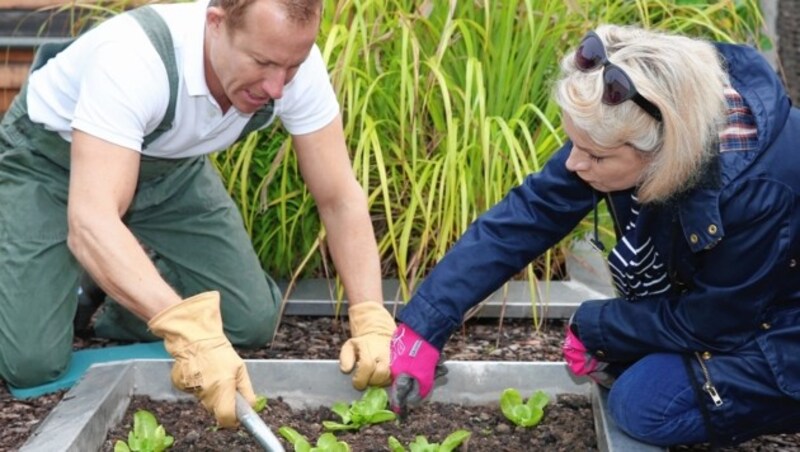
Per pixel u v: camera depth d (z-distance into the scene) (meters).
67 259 3.35
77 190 2.71
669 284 2.85
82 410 2.88
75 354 3.55
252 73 2.67
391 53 4.02
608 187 2.59
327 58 3.68
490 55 4.00
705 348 2.76
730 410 2.74
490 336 3.80
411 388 2.91
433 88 3.94
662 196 2.51
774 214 2.55
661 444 2.77
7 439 3.07
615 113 2.40
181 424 3.04
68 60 3.11
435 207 3.96
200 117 2.93
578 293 3.93
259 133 3.91
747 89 2.61
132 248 2.67
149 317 2.65
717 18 4.67
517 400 3.04
